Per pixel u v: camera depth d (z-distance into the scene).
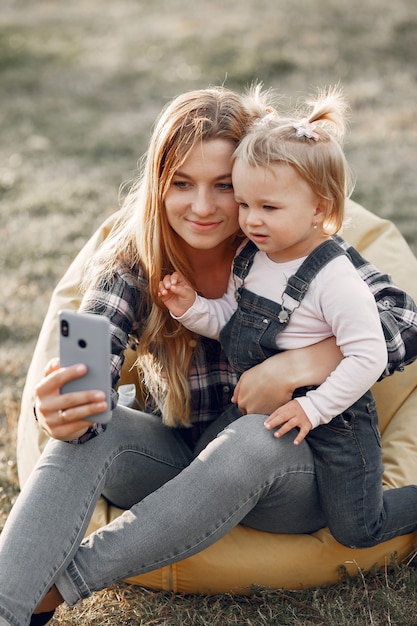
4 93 8.21
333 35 8.59
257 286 2.20
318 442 2.19
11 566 1.97
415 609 2.22
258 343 2.19
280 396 2.16
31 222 5.49
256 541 2.32
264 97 2.33
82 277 2.94
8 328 4.18
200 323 2.26
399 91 7.35
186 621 2.24
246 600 2.32
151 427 2.36
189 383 2.39
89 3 10.88
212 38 8.90
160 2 10.59
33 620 2.09
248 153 2.04
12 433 3.25
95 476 2.14
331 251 2.12
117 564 2.07
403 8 9.14
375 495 2.18
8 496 2.88
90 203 5.75
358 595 2.30
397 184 5.61
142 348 2.33
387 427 2.67
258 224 2.08
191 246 2.25
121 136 7.03
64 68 8.73
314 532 2.37
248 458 2.09
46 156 6.72
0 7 10.96
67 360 1.99
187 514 2.07
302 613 2.25
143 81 8.22
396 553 2.36
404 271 2.96
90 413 1.98
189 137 2.08
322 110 2.21
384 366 2.07
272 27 8.94
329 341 2.17
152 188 2.17
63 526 2.04
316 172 2.05
